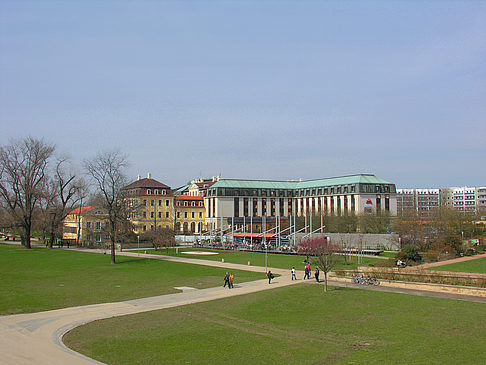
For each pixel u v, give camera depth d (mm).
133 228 108125
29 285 51031
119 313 36719
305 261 73812
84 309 38094
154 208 148000
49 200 110562
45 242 126375
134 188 129500
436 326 32094
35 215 119250
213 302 41594
